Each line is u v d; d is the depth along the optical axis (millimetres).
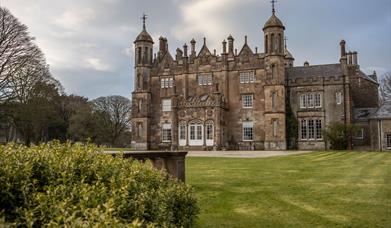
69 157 5277
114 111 84688
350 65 57500
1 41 40438
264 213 8477
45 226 3436
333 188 11586
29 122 45906
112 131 83375
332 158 24969
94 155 5785
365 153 30047
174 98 51312
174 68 54938
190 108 50500
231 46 52719
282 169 17984
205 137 49375
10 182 4105
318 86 49562
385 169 17047
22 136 58562
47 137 71938
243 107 51125
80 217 3322
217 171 17234
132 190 4863
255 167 19266
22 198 3959
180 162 10453
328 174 15430
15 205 3932
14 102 42094
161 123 54688
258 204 9375
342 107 48344
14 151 4863
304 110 49750
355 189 11320
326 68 52094
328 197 10133
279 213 8461
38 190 4438
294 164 20969
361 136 50062
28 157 4766
